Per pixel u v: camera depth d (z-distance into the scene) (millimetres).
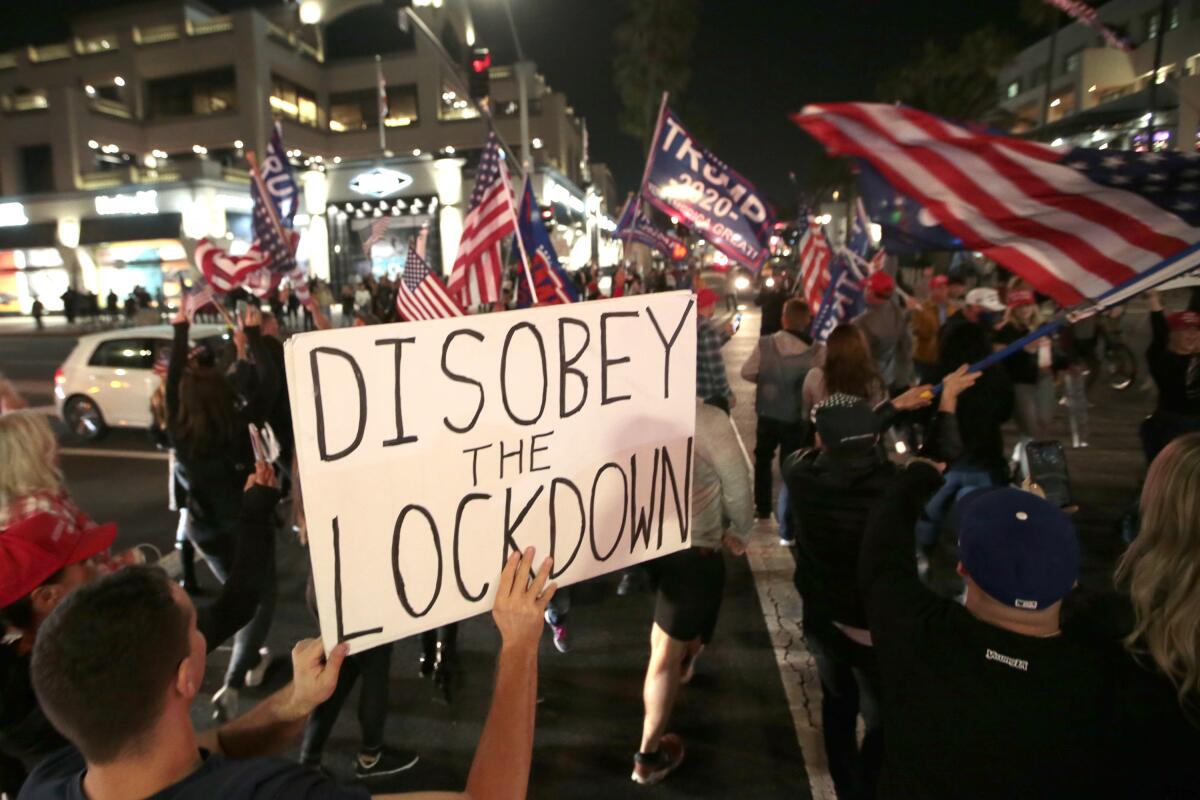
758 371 6445
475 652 4691
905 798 1699
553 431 1962
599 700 4094
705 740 3721
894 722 1765
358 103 46219
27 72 43094
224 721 3896
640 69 39625
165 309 31422
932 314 8430
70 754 1378
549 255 5738
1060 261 2848
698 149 7109
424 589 1770
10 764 2469
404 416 1712
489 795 1529
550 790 3381
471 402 1814
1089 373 10609
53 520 2141
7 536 2055
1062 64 35719
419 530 1751
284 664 4543
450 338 1770
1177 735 1545
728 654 4516
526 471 1925
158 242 35156
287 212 8148
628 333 2074
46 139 36719
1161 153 2637
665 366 2156
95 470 9078
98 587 1264
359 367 1641
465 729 3885
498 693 1605
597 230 41625
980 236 2926
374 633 1703
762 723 3848
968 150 2854
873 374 4664
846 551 2734
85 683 1163
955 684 1635
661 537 2205
